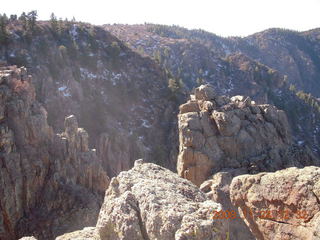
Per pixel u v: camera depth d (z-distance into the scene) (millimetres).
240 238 13969
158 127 107438
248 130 36969
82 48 123000
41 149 51656
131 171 14562
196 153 34719
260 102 166750
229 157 35219
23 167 48375
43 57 105438
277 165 34812
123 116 106312
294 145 38938
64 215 45875
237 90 182500
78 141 54250
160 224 10461
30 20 116125
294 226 12062
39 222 45438
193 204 11234
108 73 119562
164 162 92688
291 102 166375
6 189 45344
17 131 50781
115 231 11242
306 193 11883
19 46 104438
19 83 54844
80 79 108375
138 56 135625
